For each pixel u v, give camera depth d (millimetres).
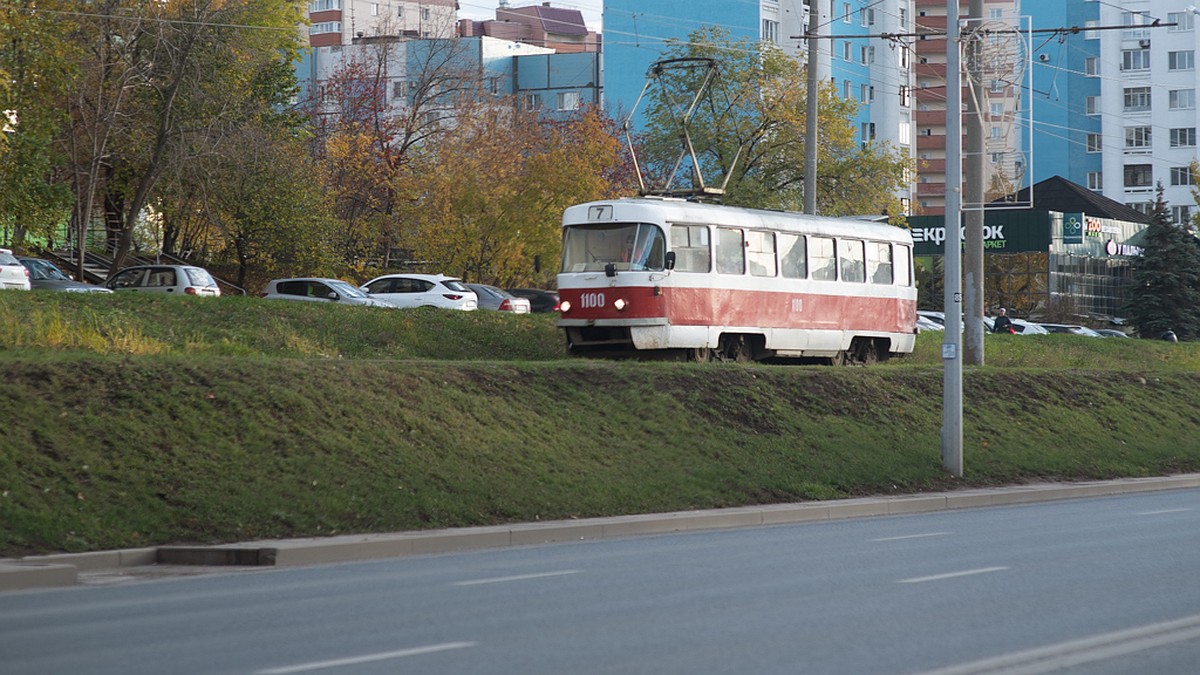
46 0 43750
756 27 100188
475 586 13938
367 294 47844
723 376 29484
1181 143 123500
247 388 21672
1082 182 126812
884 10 111312
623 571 15094
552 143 67938
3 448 17844
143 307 31828
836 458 27250
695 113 64562
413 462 21359
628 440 25203
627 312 33125
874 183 63875
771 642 10312
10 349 25109
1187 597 12703
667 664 9422
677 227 33750
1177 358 56469
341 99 77250
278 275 59125
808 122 41812
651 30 104562
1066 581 13836
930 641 10352
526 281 68000
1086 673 9188
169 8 51781
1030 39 40375
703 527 21828
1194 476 32125
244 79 54875
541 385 26438
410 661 9578
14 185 43312
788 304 37094
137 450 19000
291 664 9523
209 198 55125
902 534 19625
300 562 16938
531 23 151625
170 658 9828
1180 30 122875
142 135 52156
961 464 28344
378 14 136625
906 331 41906
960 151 28484
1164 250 83688
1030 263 89688
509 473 22094
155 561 16781
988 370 36719
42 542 16438
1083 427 34438
